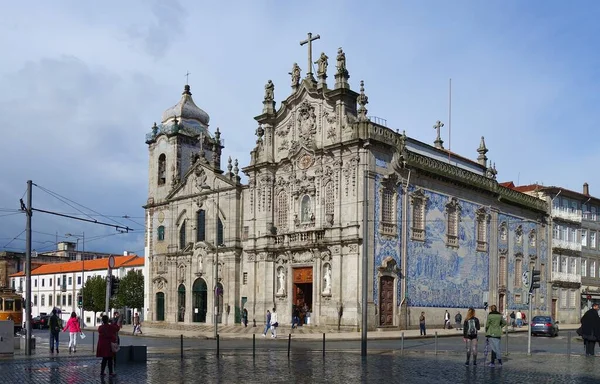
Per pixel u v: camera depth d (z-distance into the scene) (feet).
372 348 108.99
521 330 181.98
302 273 169.48
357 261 152.76
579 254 251.39
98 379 65.92
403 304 160.56
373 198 155.33
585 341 91.86
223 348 109.19
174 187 212.84
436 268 174.40
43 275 341.21
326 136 165.58
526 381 63.67
